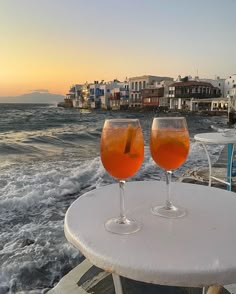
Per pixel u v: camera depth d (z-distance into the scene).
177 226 0.97
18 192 5.29
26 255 3.04
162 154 1.09
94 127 31.58
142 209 1.14
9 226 3.90
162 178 6.63
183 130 1.08
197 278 0.70
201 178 5.23
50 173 6.85
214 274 0.71
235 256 0.78
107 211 1.11
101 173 6.97
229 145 3.80
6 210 4.54
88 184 6.22
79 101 107.75
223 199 1.26
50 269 2.80
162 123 1.09
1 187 5.66
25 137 21.05
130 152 0.95
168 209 1.11
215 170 5.89
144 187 1.44
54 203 4.93
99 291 1.89
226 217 1.05
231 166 3.85
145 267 0.73
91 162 8.59
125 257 0.77
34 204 4.83
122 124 0.97
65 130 27.61
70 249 3.14
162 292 1.87
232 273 0.72
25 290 2.51
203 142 3.41
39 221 4.08
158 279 0.71
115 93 90.56
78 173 6.79
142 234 0.91
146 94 81.12
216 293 0.97
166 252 0.80
